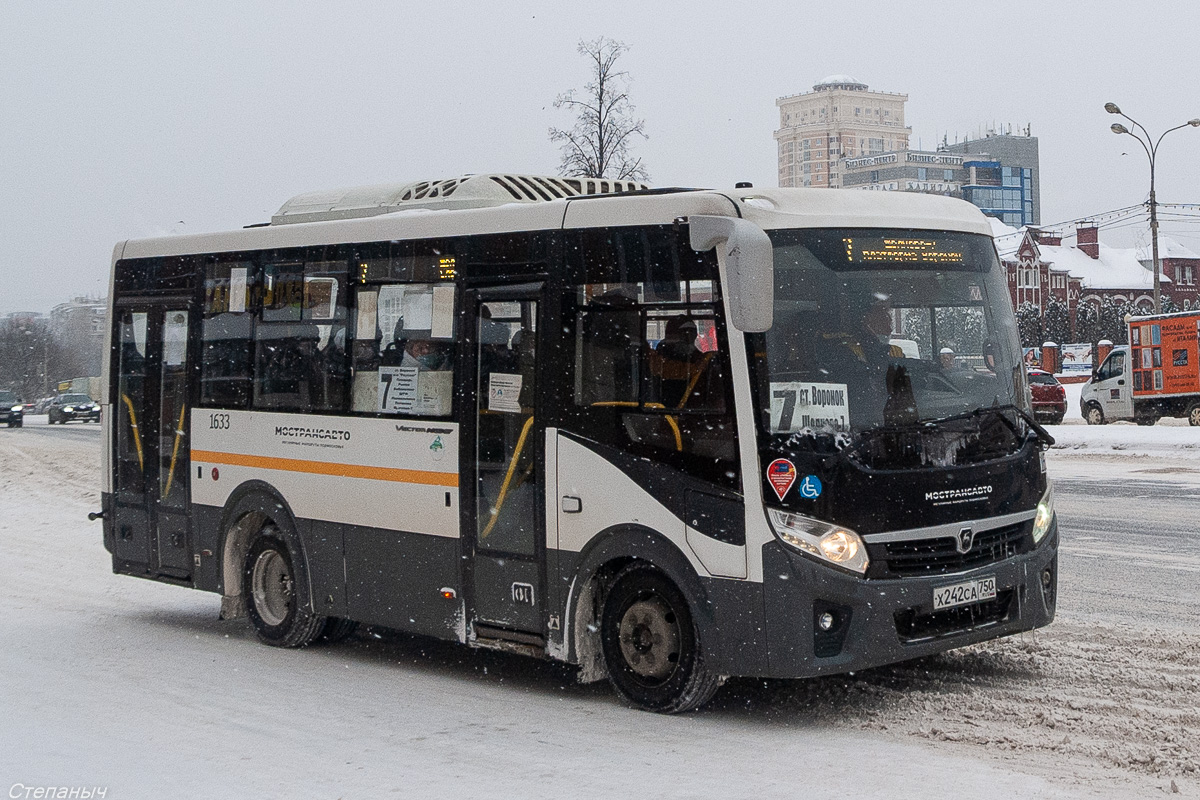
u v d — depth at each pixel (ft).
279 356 33.55
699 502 24.02
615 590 25.77
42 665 31.53
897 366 24.31
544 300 26.89
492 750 22.89
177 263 37.09
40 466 98.73
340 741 23.77
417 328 29.73
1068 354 229.25
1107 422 116.37
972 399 25.14
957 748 21.88
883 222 25.17
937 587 23.70
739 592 23.47
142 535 37.96
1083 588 36.50
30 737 24.48
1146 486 64.95
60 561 50.21
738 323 22.58
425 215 29.78
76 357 405.59
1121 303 311.68
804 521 23.04
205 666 31.32
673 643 24.91
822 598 22.99
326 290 32.30
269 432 33.58
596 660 26.48
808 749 22.20
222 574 35.12
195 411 35.99
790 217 24.30
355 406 31.22
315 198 35.04
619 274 25.64
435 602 29.14
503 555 27.55
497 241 28.04
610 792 20.12
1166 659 27.55
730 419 23.65
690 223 23.84
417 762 22.21
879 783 20.01
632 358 25.27
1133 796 18.99
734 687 26.78
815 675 22.99
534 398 26.89
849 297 24.30
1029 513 25.48
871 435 23.57
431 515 29.14
